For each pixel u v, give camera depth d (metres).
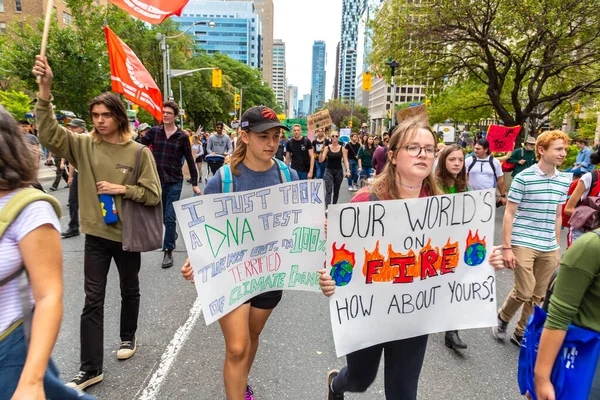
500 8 13.27
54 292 1.36
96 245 2.79
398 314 2.04
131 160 2.85
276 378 2.89
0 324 1.33
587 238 1.49
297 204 2.30
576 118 22.38
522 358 1.84
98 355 2.72
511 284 5.09
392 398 2.09
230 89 55.00
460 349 3.36
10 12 36.91
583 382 1.48
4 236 1.32
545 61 14.08
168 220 5.30
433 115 21.48
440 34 14.48
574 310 1.49
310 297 4.56
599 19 12.46
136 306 3.10
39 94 2.60
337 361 3.15
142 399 2.60
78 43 17.27
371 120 121.12
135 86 5.05
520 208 3.37
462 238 2.13
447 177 3.43
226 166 2.33
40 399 1.25
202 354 3.18
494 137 10.22
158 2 3.76
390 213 1.97
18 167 1.36
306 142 8.58
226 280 2.14
